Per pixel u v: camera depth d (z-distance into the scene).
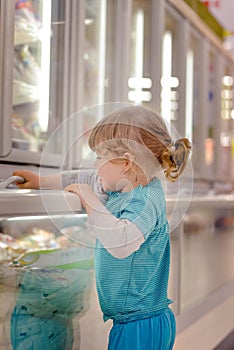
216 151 3.32
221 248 2.36
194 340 1.79
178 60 2.64
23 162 1.42
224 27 3.49
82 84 1.75
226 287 2.37
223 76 3.43
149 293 1.13
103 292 1.12
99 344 1.19
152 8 2.30
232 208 2.48
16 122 1.54
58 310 1.10
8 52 1.33
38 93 1.66
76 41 1.70
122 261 1.12
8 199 0.91
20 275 1.04
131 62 2.35
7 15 1.32
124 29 2.06
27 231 1.13
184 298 1.84
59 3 1.66
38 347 1.05
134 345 1.11
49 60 1.66
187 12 2.61
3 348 0.99
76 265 1.15
